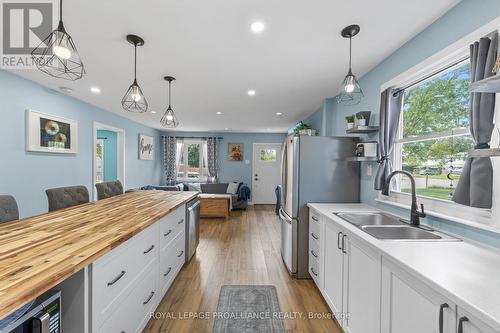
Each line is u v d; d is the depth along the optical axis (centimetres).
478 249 125
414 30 187
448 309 85
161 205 225
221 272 283
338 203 278
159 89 338
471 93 133
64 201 226
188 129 727
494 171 126
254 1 155
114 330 129
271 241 402
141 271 164
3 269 86
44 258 97
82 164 407
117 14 169
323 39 201
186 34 195
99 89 343
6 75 276
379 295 130
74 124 383
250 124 628
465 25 150
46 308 90
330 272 204
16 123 290
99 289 114
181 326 188
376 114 254
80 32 192
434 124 193
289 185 289
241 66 258
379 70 248
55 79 303
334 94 359
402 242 135
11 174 285
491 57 125
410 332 105
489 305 74
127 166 560
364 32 191
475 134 130
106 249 112
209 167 766
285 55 231
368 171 264
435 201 177
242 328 187
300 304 220
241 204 688
